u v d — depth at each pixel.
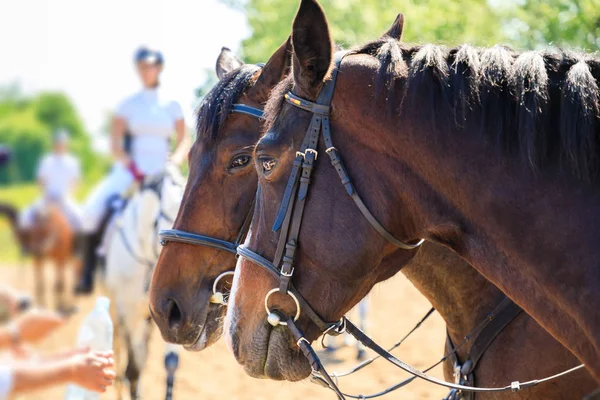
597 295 2.89
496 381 4.00
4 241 25.78
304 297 3.30
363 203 3.22
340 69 3.31
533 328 3.88
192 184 4.77
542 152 3.00
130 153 8.27
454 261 4.19
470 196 3.12
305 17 3.23
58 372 3.28
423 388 9.62
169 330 4.80
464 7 15.66
